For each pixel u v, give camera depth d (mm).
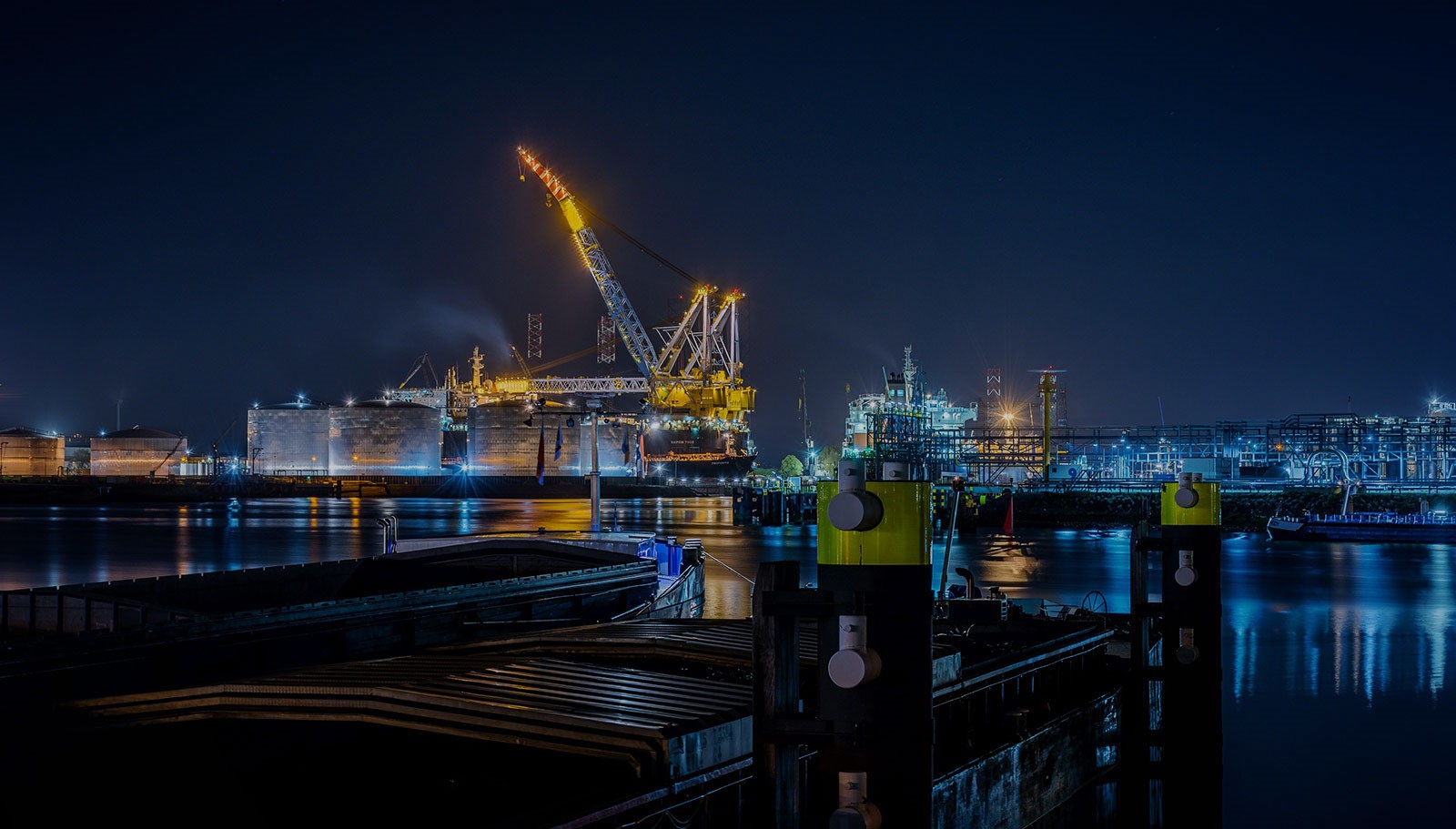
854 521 7375
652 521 145125
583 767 12867
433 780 13383
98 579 73375
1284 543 114625
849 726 7551
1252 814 23281
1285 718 32156
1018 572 75688
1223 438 156750
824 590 7656
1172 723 18469
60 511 197250
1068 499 136625
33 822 12977
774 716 7707
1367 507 141125
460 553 34688
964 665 17344
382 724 13211
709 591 58531
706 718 12555
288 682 13844
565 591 27859
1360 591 67312
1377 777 25984
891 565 7555
